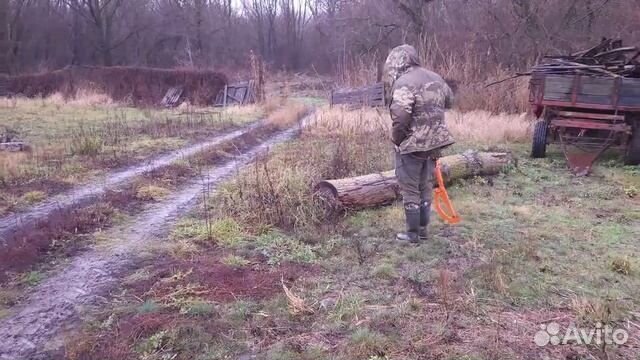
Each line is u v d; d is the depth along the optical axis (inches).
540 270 170.1
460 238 202.7
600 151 319.0
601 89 322.3
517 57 727.1
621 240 199.0
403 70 182.5
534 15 755.4
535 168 327.6
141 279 169.9
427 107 181.2
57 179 311.7
